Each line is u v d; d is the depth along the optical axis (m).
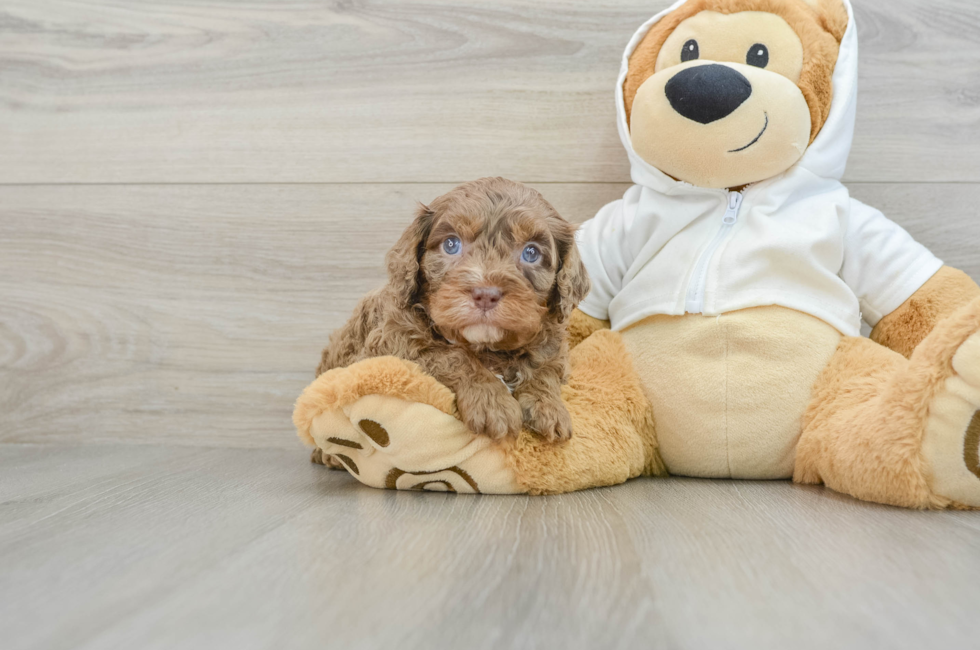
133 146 2.22
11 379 2.23
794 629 0.76
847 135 1.75
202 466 1.87
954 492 1.31
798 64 1.67
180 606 0.82
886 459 1.35
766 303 1.63
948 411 1.28
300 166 2.18
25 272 2.23
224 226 2.20
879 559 1.00
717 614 0.80
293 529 1.17
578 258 1.55
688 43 1.71
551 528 1.18
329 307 2.18
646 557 1.01
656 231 1.76
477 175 2.13
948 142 2.01
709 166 1.66
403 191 2.16
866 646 0.72
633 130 1.74
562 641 0.73
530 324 1.36
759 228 1.67
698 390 1.63
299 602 0.83
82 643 0.72
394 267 1.49
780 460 1.62
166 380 2.21
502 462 1.44
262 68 2.19
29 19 2.22
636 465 1.64
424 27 2.14
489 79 2.12
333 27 2.17
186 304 2.21
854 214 1.76
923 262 1.72
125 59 2.21
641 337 1.73
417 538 1.11
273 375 2.19
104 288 2.21
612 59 2.10
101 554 1.03
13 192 2.24
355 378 1.38
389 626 0.76
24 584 0.90
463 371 1.43
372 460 1.48
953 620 0.78
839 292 1.67
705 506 1.35
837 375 1.58
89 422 2.22
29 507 1.36
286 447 2.18
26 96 2.24
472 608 0.82
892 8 2.01
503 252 1.40
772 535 1.13
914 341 1.68
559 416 1.47
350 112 2.17
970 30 2.01
